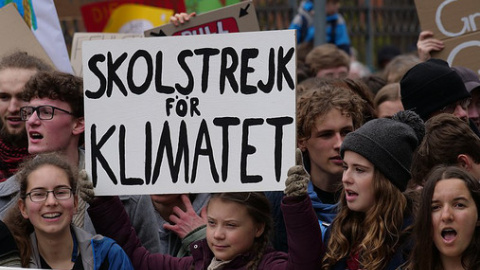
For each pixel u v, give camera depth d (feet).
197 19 33.99
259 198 24.76
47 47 35.40
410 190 24.79
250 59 24.35
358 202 23.90
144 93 24.97
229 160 24.31
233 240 24.47
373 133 23.97
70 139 28.37
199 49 24.66
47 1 35.42
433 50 36.50
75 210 25.27
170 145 24.73
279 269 24.04
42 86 27.84
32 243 25.22
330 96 28.99
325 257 23.85
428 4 36.58
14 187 28.25
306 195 23.39
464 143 26.32
